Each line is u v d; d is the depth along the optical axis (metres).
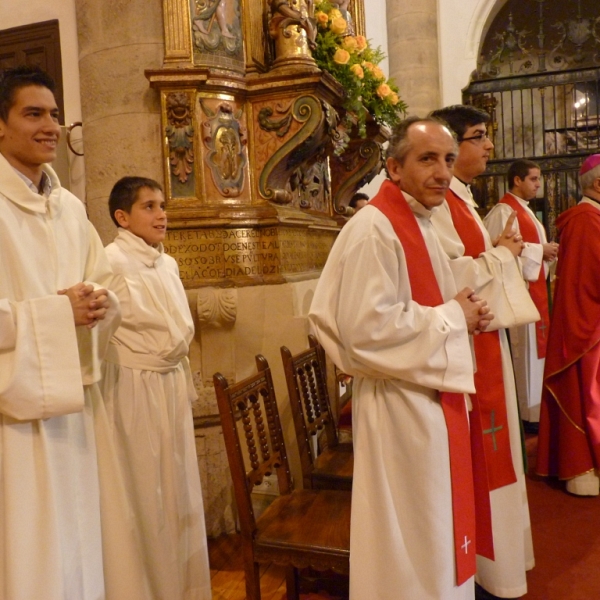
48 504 1.71
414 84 7.52
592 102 8.37
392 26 7.59
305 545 2.06
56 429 1.78
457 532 1.85
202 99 3.11
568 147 8.37
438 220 2.38
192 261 3.12
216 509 3.22
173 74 2.99
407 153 1.89
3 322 1.64
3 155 1.82
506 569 2.35
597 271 3.40
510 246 2.45
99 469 2.04
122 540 2.06
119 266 2.38
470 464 1.92
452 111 2.54
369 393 1.87
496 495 2.35
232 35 3.25
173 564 2.37
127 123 3.12
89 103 3.25
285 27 3.29
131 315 2.36
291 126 3.20
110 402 2.33
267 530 2.17
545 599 2.45
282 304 3.17
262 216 3.22
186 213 3.06
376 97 4.25
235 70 3.25
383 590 1.79
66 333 1.72
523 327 4.70
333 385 3.62
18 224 1.79
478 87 8.03
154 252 2.48
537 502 3.45
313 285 3.52
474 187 8.09
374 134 4.45
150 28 3.10
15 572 1.64
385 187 1.97
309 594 2.64
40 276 1.81
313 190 4.11
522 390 4.79
